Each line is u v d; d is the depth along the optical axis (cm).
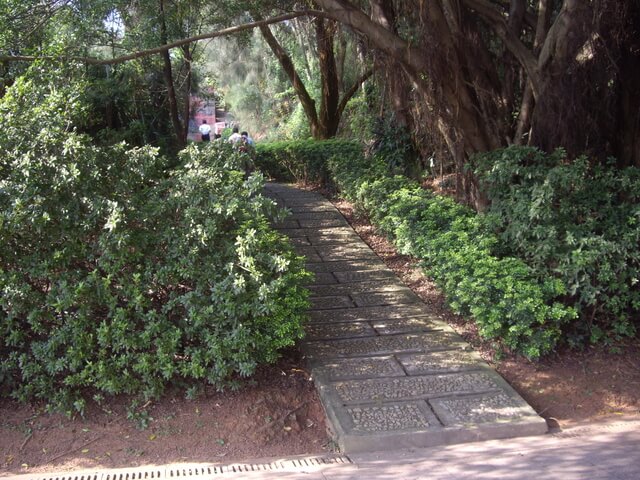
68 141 503
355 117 1537
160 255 527
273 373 554
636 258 595
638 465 407
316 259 884
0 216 477
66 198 514
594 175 673
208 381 521
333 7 723
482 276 596
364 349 598
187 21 1212
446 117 805
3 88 772
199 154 632
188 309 505
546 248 605
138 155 546
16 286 484
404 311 696
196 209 527
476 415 484
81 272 509
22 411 494
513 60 847
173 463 444
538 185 642
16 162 504
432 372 552
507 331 590
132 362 503
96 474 424
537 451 437
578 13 670
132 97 1229
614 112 738
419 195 884
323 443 475
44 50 732
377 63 896
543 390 544
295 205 1188
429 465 418
